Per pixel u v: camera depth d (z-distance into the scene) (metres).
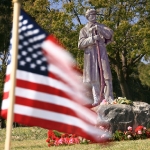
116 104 15.39
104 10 34.75
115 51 34.59
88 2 34.03
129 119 15.24
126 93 36.44
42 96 5.32
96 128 5.30
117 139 14.76
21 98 5.32
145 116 15.54
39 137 20.45
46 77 5.35
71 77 5.36
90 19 17.58
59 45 5.38
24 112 5.29
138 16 34.75
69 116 5.28
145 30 32.56
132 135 14.94
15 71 5.11
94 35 17.42
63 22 33.50
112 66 38.59
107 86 17.20
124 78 36.50
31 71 5.37
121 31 32.72
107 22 32.81
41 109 5.30
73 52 33.41
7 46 41.66
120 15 34.28
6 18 41.75
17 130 21.86
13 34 5.12
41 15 35.62
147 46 32.72
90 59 17.38
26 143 17.00
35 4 35.72
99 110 15.02
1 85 40.50
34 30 5.42
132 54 33.44
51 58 5.37
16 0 5.13
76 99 5.31
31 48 5.39
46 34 5.41
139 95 51.25
